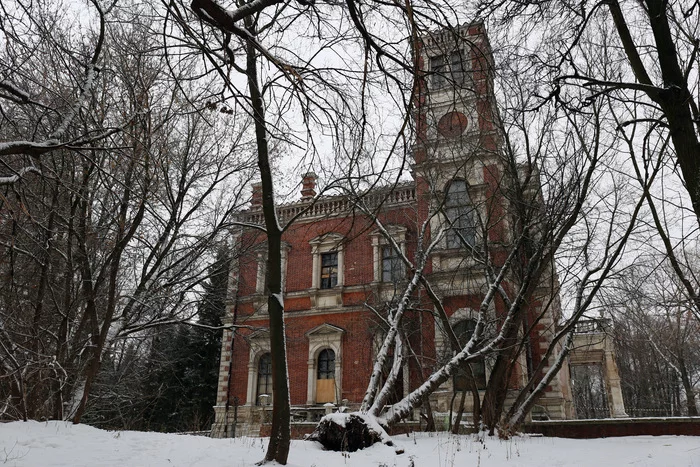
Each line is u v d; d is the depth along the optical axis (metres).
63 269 15.47
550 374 14.70
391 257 25.83
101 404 19.05
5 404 12.92
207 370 31.55
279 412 8.64
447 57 6.77
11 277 13.21
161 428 28.47
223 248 18.73
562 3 9.13
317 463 8.98
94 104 10.90
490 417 14.28
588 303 14.12
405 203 24.41
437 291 21.22
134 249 16.78
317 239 27.56
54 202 12.56
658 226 11.34
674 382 36.09
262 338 26.83
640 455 9.80
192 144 16.84
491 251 18.41
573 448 11.14
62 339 13.58
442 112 18.52
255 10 4.69
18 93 6.70
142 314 17.20
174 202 15.75
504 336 14.28
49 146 6.14
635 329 28.89
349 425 11.20
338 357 24.92
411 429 15.83
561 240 14.81
